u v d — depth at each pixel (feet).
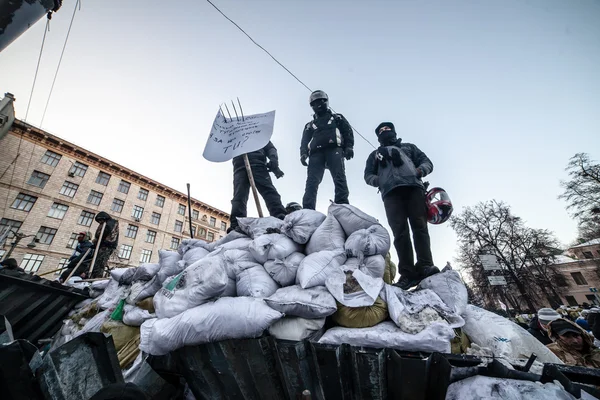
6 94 60.44
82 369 3.67
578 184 59.21
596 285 91.20
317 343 4.58
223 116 11.75
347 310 5.45
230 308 4.89
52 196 67.26
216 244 9.75
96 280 12.05
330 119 12.97
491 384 3.81
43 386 3.11
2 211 59.62
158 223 88.17
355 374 4.31
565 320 7.59
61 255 64.90
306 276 6.01
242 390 4.91
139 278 9.03
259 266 7.12
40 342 9.27
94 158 77.15
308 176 12.50
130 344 7.59
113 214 77.77
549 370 3.74
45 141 69.10
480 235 68.08
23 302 8.96
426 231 8.21
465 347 5.88
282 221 9.25
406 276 7.80
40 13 4.54
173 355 5.22
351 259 6.79
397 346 4.66
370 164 10.18
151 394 4.83
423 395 4.02
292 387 4.61
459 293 6.43
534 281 63.05
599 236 63.93
